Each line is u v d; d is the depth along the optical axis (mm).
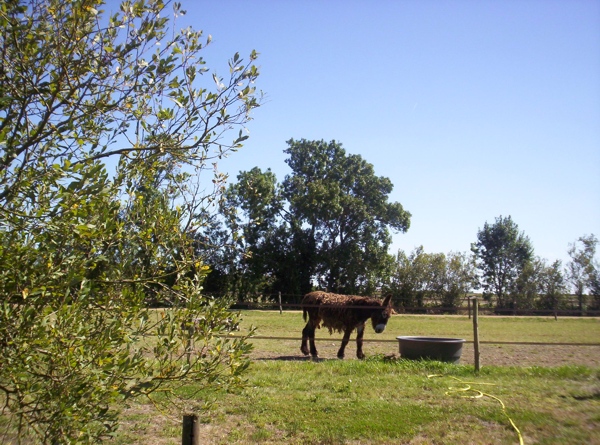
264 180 41125
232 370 4125
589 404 7188
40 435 3582
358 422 6469
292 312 28531
